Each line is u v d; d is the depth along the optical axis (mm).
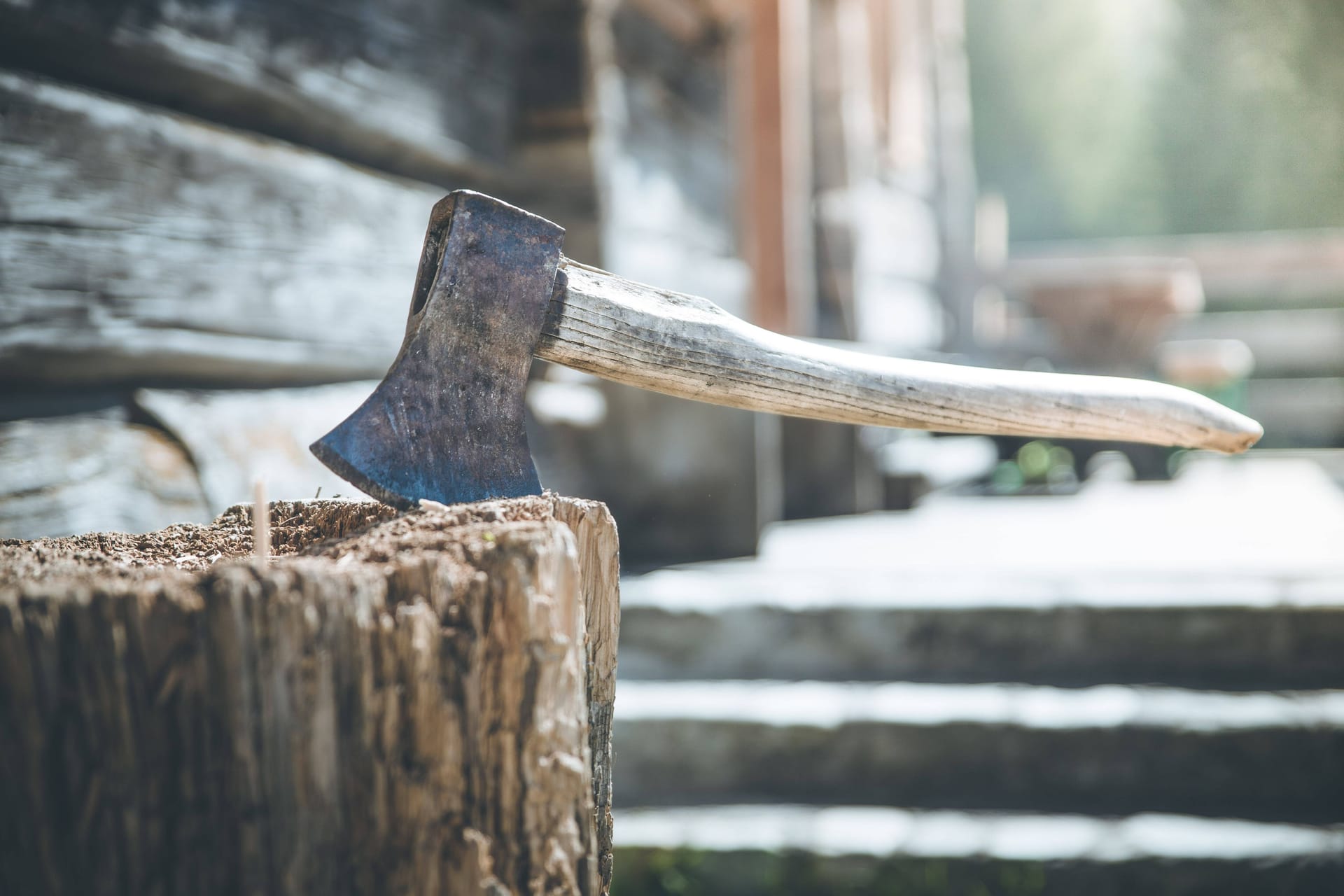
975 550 4543
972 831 2572
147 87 2197
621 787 2916
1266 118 19797
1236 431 1563
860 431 6410
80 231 1983
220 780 959
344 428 1182
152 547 1363
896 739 2846
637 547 4258
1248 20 19453
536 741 1022
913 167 10031
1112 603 3137
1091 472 8992
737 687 3105
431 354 1237
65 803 938
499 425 1286
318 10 2670
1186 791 2748
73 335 1959
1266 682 3016
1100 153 20844
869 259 8094
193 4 2240
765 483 4465
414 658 991
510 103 3691
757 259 5953
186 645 952
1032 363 11633
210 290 2287
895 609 3221
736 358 1400
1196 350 11109
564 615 1064
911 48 9773
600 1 3762
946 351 11297
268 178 2479
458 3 3365
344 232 2760
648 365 1369
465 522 1142
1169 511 6434
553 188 3783
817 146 7230
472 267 1243
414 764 1002
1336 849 2422
